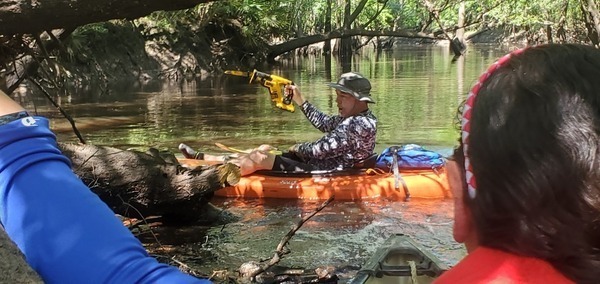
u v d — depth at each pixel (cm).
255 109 1066
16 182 73
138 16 263
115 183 416
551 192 63
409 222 439
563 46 70
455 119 81
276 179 518
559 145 63
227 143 761
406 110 997
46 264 70
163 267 73
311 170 530
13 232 71
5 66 371
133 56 1758
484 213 68
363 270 262
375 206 481
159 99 1242
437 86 1363
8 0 255
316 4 3155
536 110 65
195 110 1068
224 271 339
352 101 523
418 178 503
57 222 71
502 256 67
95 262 70
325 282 327
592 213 62
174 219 442
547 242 64
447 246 388
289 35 2698
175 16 1864
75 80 1483
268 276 333
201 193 431
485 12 2302
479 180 68
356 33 2269
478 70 1795
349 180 510
